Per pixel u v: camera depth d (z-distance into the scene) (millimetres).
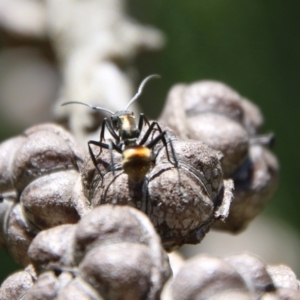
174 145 161
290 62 258
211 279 143
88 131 214
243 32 261
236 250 263
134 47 246
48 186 166
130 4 260
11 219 171
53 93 290
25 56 267
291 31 260
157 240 147
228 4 263
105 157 161
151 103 256
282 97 256
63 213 165
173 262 174
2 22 258
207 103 188
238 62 259
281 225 262
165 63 258
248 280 148
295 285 151
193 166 159
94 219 148
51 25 252
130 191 156
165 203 156
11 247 172
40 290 148
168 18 263
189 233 158
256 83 258
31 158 168
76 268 149
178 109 186
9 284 157
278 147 254
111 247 146
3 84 291
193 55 260
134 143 175
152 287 145
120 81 225
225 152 183
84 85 224
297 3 261
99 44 240
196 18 263
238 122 189
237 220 190
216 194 162
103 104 217
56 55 251
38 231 169
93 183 160
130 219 148
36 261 151
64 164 168
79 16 248
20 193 171
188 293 143
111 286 144
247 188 188
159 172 158
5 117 293
